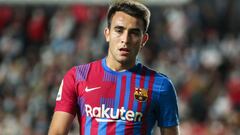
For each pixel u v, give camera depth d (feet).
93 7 171.53
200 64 160.45
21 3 169.68
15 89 153.89
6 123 140.15
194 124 135.54
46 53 165.07
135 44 49.52
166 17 173.88
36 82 149.28
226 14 184.96
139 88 50.21
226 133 128.36
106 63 51.06
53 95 139.33
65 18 172.96
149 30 165.78
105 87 50.14
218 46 167.32
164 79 50.80
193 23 177.88
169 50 165.07
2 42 173.99
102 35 162.91
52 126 50.65
